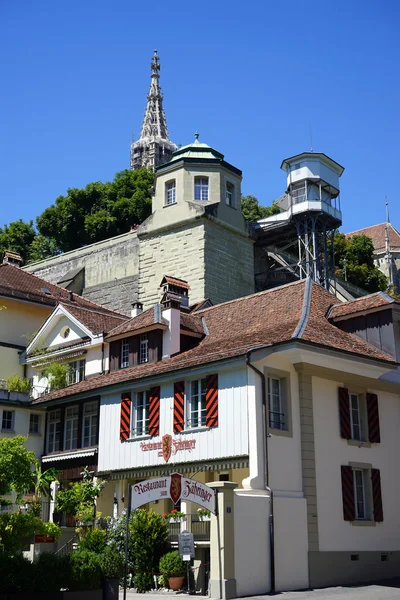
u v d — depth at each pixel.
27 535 19.44
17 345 36.84
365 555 23.52
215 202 47.09
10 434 30.17
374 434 25.17
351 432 24.53
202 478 24.88
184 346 28.55
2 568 16.27
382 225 103.06
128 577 22.16
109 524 23.78
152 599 19.34
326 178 53.72
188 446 23.88
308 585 21.56
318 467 23.08
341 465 23.80
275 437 22.28
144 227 48.62
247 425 22.12
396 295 74.94
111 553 22.03
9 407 30.50
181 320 28.95
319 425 23.55
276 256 55.28
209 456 23.08
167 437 24.77
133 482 27.03
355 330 26.45
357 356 24.03
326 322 26.45
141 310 36.12
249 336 25.81
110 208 67.94
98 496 26.48
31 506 25.75
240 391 22.62
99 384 28.47
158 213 48.19
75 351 32.94
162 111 168.25
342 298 57.88
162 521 22.53
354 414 25.17
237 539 20.02
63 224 69.31
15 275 41.09
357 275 70.56
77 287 53.28
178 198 47.34
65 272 55.84
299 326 24.17
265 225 54.56
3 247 74.00
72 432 29.55
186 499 19.14
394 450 25.89
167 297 30.25
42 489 26.81
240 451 22.14
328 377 24.20
